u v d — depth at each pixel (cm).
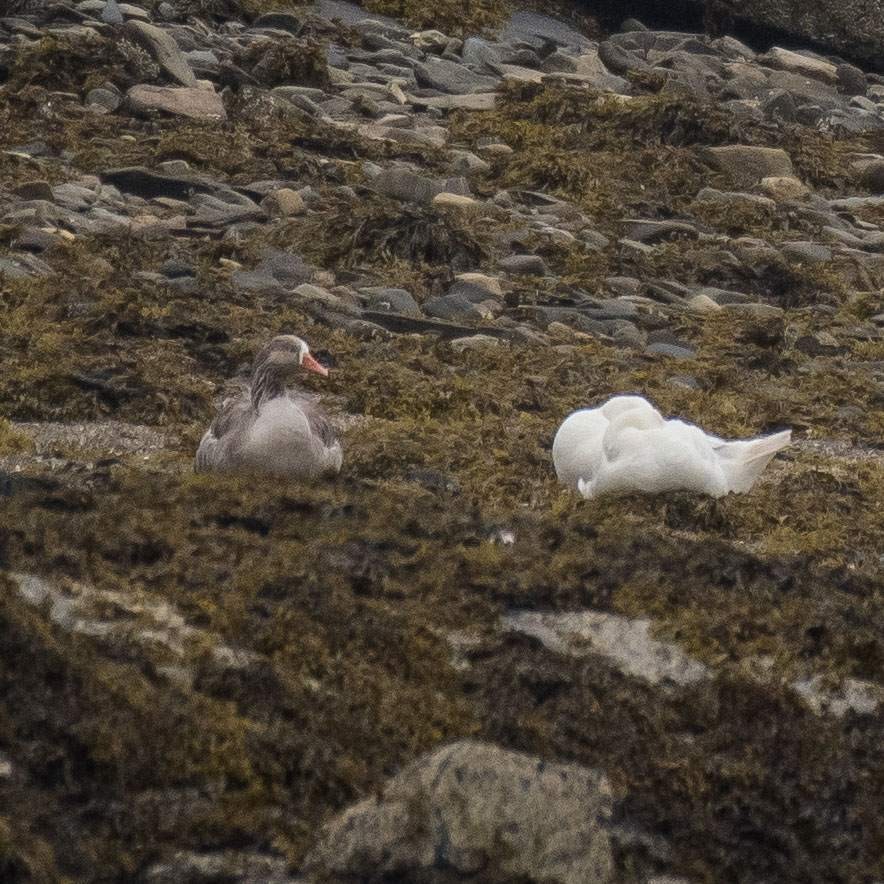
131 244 4703
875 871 2111
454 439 3494
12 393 3559
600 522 2864
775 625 2384
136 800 1966
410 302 4616
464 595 2359
